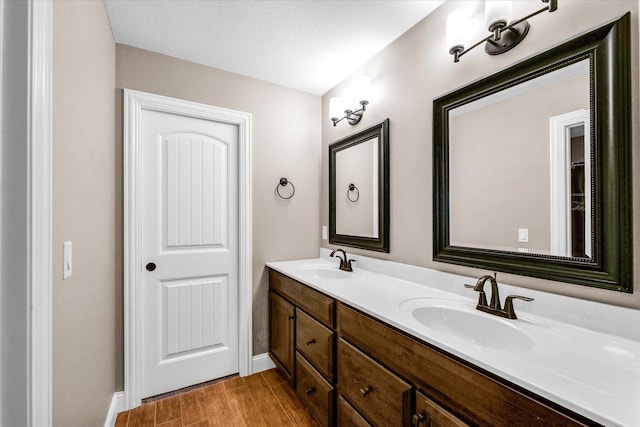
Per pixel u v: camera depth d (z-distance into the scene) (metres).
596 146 0.93
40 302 0.61
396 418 1.01
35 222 0.59
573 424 0.58
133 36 1.71
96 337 1.25
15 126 0.57
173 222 1.94
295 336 1.81
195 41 1.78
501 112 1.20
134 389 1.76
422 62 1.57
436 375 0.88
